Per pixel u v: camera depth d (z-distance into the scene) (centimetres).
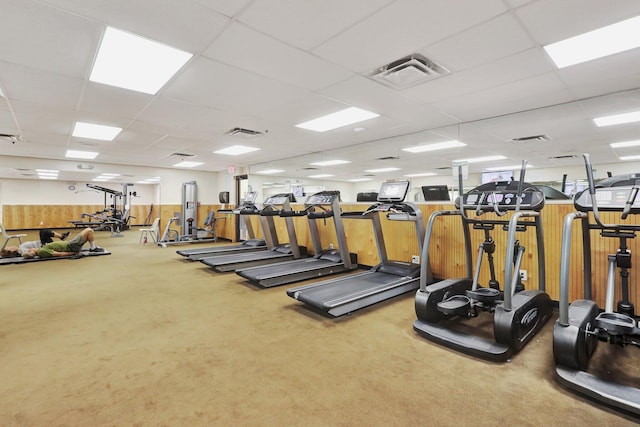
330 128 505
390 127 497
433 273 415
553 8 196
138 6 195
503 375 202
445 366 213
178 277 478
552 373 204
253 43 241
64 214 1430
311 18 209
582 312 208
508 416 163
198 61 271
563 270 196
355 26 218
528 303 245
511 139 521
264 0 190
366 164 834
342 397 179
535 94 350
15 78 302
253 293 392
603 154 573
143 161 862
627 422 157
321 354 231
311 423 158
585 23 212
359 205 521
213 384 192
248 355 230
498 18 207
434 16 206
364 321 296
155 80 310
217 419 161
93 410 168
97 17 206
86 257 654
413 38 234
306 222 617
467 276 321
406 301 357
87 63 272
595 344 224
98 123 467
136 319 302
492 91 340
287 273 433
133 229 1384
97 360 222
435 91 342
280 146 652
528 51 252
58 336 262
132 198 1614
